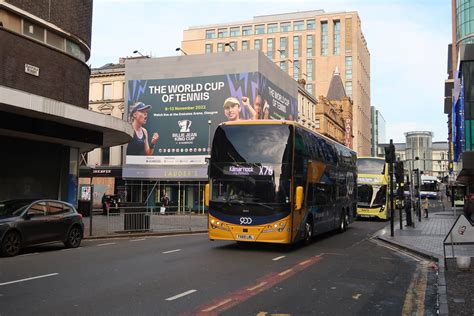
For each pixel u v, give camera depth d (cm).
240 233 1451
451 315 692
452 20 7788
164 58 4678
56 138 2098
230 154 1505
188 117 4559
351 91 11369
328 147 1980
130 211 2116
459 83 4891
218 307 736
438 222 3064
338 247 1645
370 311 740
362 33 12569
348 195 2425
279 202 1439
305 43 11662
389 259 1353
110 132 2386
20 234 1342
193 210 4534
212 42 12150
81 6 2281
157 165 4606
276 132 1491
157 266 1133
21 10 1919
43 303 746
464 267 1096
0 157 1995
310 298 820
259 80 4394
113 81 5269
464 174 4691
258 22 12075
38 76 2016
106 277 977
